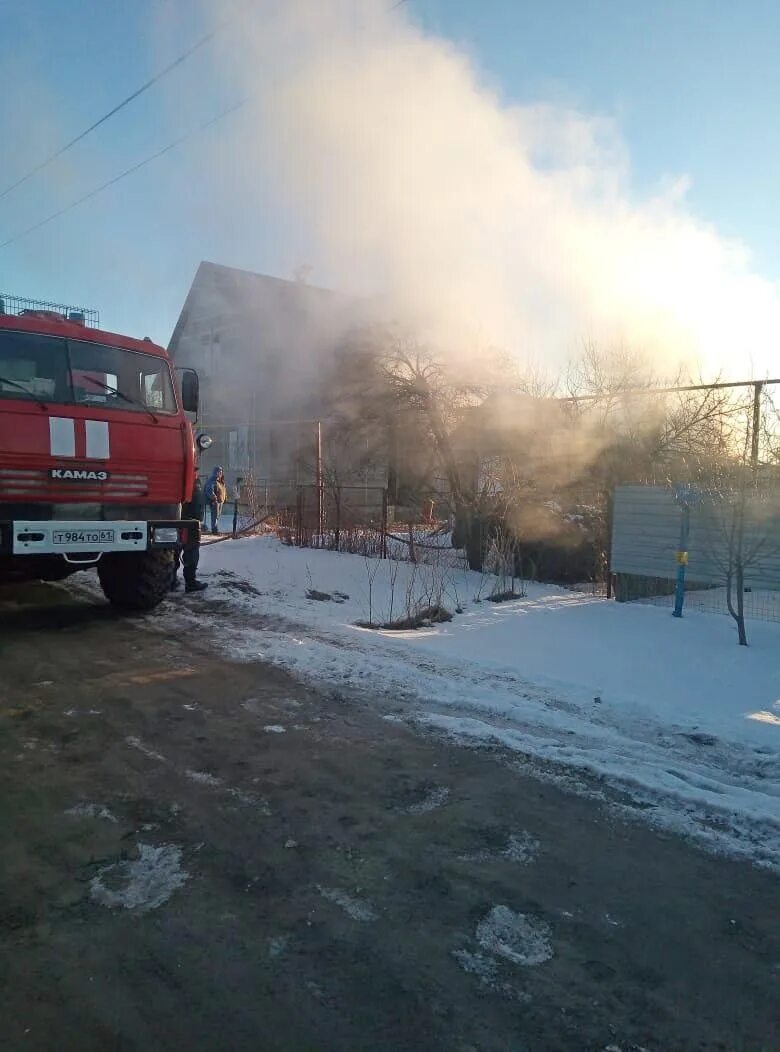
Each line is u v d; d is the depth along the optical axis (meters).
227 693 4.71
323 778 3.50
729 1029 2.00
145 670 5.17
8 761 3.63
